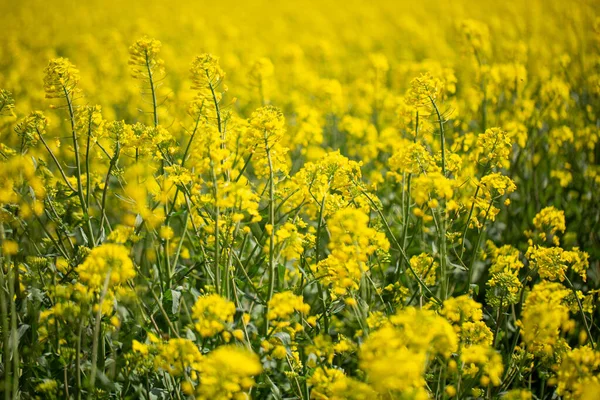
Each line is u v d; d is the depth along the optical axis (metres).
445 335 2.57
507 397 2.87
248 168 6.86
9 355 3.13
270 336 3.25
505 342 4.13
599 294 4.06
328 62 11.10
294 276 4.64
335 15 20.03
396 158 4.12
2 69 10.93
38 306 3.61
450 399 3.24
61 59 4.06
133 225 3.69
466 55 7.36
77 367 3.02
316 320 3.93
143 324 3.49
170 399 3.29
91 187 4.55
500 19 15.09
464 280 4.94
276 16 19.91
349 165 4.07
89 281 2.96
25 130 4.02
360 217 3.06
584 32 10.04
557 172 5.94
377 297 4.21
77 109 4.07
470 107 7.38
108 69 9.77
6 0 20.84
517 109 7.06
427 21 17.11
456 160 4.38
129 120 8.06
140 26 14.43
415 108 4.34
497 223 5.93
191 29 15.76
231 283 3.67
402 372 2.30
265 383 3.36
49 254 3.85
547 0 16.58
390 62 12.66
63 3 20.45
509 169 6.14
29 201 4.22
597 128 6.39
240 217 3.27
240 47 13.64
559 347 3.26
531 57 10.40
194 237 4.37
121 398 3.34
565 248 5.36
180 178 3.55
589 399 2.49
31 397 3.35
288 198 4.05
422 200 3.45
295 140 6.21
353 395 2.53
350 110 8.80
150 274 4.41
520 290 3.89
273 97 8.91
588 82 7.53
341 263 3.18
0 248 3.50
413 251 4.90
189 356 2.80
